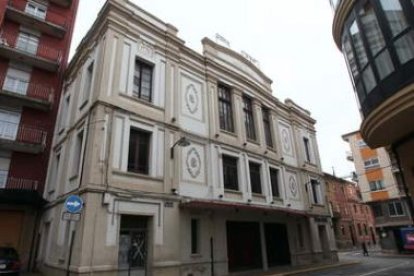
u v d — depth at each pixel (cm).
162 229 1277
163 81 1547
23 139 1705
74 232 1112
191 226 1434
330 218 2480
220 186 1616
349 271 1689
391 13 764
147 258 1225
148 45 1540
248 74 2173
